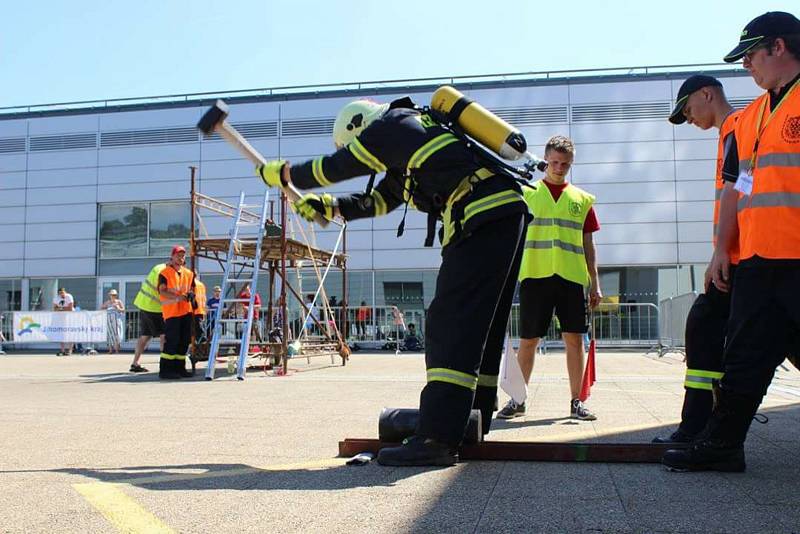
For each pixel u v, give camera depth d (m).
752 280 2.74
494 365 3.44
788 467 2.96
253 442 3.74
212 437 3.91
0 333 19.80
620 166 21.78
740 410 2.79
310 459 3.24
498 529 2.07
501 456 3.14
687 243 21.44
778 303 2.70
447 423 2.96
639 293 21.62
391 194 3.45
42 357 17.14
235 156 23.55
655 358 13.85
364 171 3.13
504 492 2.52
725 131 3.14
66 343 18.28
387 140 3.05
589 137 21.91
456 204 3.00
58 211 24.36
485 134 3.06
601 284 21.70
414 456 2.98
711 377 3.33
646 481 2.69
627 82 21.91
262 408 5.30
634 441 3.64
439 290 3.05
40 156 24.55
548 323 4.86
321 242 22.56
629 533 2.02
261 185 23.38
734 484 2.64
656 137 21.73
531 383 7.45
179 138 23.89
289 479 2.78
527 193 4.91
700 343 3.36
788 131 2.64
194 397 6.20
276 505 2.37
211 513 2.28
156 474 2.91
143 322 10.27
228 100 23.67
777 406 5.27
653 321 18.56
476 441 3.15
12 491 2.61
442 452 2.98
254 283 9.20
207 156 23.69
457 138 3.07
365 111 3.49
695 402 3.35
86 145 24.38
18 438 3.91
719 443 2.84
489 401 3.43
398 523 2.14
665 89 21.78
